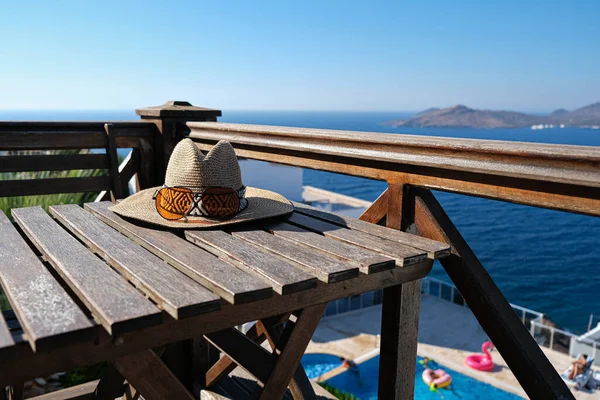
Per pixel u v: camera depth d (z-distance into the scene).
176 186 1.70
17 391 1.82
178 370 2.43
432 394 9.12
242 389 2.30
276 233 1.63
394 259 1.34
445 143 1.43
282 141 2.10
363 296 13.68
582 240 54.31
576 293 37.19
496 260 46.03
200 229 1.62
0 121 2.50
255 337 2.26
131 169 3.04
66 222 1.82
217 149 1.77
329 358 10.27
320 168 1.99
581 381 9.41
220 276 1.19
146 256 1.38
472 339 11.58
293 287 1.16
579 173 1.13
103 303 1.03
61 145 2.72
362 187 83.81
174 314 1.02
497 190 1.35
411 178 1.61
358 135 1.75
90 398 2.33
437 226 1.55
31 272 1.26
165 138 3.01
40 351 0.89
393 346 1.63
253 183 22.73
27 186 2.64
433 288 15.59
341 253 1.38
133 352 1.05
